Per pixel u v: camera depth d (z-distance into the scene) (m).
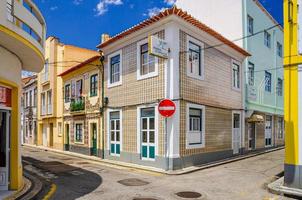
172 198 7.62
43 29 8.77
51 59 24.20
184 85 12.54
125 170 12.23
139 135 13.49
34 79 28.58
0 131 8.05
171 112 11.64
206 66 14.07
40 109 26.91
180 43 12.46
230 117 16.03
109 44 15.55
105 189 8.58
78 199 7.42
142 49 13.71
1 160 7.99
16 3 6.87
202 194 8.05
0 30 6.32
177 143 12.00
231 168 12.52
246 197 7.75
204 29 13.32
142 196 7.77
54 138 23.80
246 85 18.06
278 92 23.75
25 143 30.80
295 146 8.05
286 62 8.30
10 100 8.12
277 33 23.69
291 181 8.08
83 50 24.00
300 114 8.02
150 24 12.82
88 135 18.36
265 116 21.09
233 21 18.77
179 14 11.90
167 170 11.70
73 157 17.56
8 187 8.01
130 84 14.26
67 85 21.97
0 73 7.28
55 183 9.47
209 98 14.20
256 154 17.61
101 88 16.88
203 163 13.46
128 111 14.33
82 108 19.03
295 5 8.22
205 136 13.76
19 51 7.77
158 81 12.62
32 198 7.45
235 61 16.86
